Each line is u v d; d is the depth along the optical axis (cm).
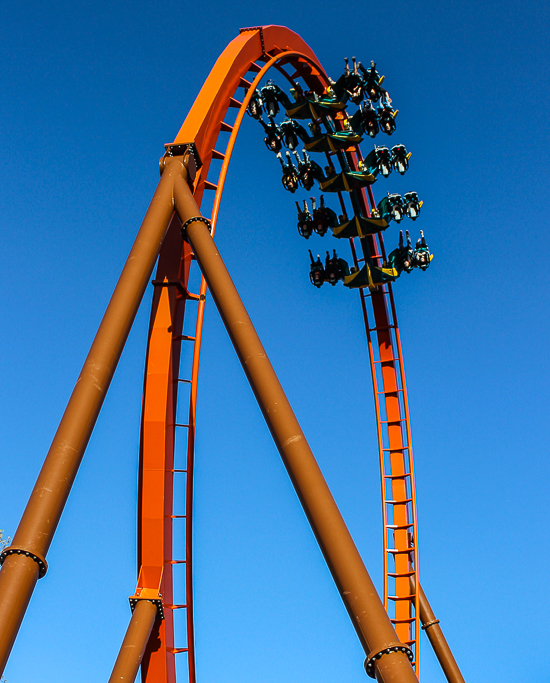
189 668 1525
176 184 1324
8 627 756
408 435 2484
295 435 934
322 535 861
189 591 1538
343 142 2125
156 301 1548
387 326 2556
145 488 1480
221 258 1184
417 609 2339
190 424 1515
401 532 2458
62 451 891
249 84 1873
